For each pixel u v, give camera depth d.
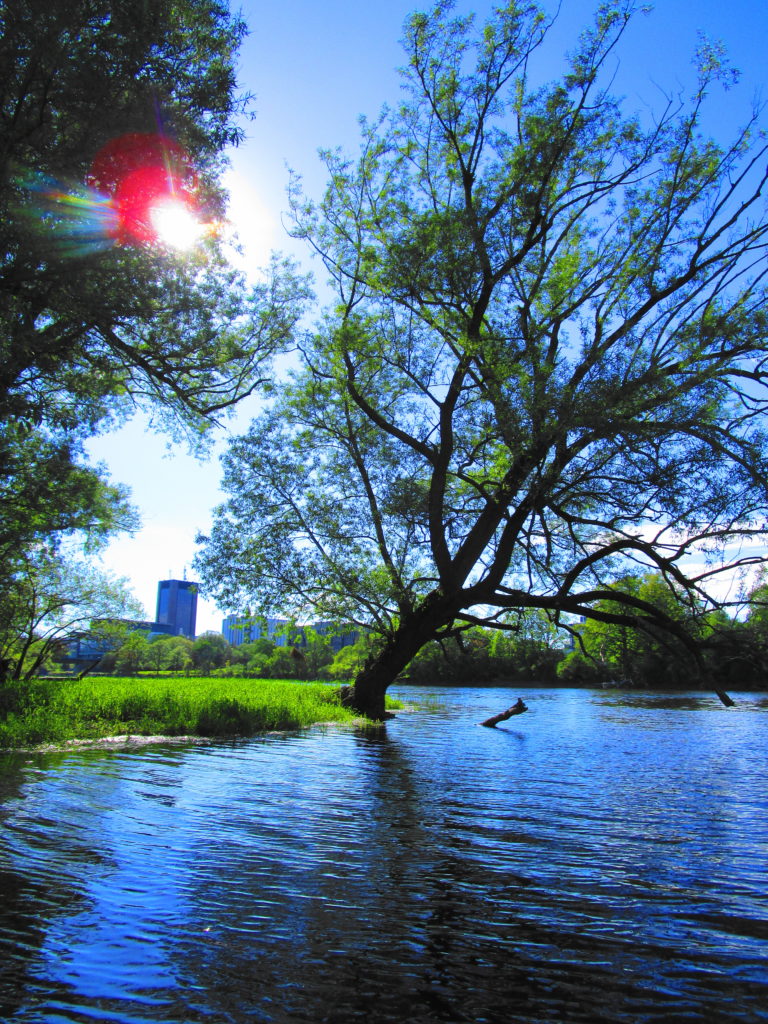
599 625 22.17
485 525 19.02
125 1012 3.42
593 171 19.73
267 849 6.35
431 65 19.80
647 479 15.59
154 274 12.69
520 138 19.94
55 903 4.78
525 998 3.71
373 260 20.17
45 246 10.33
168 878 5.41
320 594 23.23
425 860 6.20
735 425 15.93
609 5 17.42
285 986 3.76
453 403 19.20
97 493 23.67
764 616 16.34
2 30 9.45
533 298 19.91
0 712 14.41
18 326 11.38
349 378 21.41
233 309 16.03
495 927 4.68
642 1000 3.73
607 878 5.80
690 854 6.61
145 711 16.19
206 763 11.25
